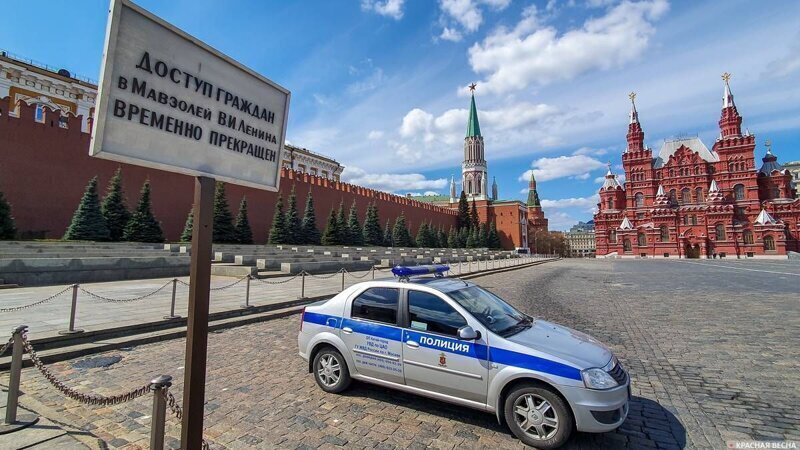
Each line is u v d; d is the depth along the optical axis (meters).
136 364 5.98
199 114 2.80
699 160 71.06
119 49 2.33
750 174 66.25
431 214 72.69
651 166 75.62
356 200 51.81
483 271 27.27
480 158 111.12
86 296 10.91
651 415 4.34
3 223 19.72
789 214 63.03
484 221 95.75
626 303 12.58
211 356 6.48
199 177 2.80
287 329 8.62
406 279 4.99
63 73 38.00
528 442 3.69
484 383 3.92
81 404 4.45
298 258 23.20
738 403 4.64
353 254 31.56
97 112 2.21
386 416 4.28
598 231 80.00
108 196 24.75
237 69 3.12
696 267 36.34
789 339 7.60
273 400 4.68
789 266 36.41
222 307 9.86
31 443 3.34
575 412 3.51
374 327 4.68
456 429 4.00
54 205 23.77
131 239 24.41
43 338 6.31
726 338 7.73
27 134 22.84
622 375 3.87
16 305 9.28
